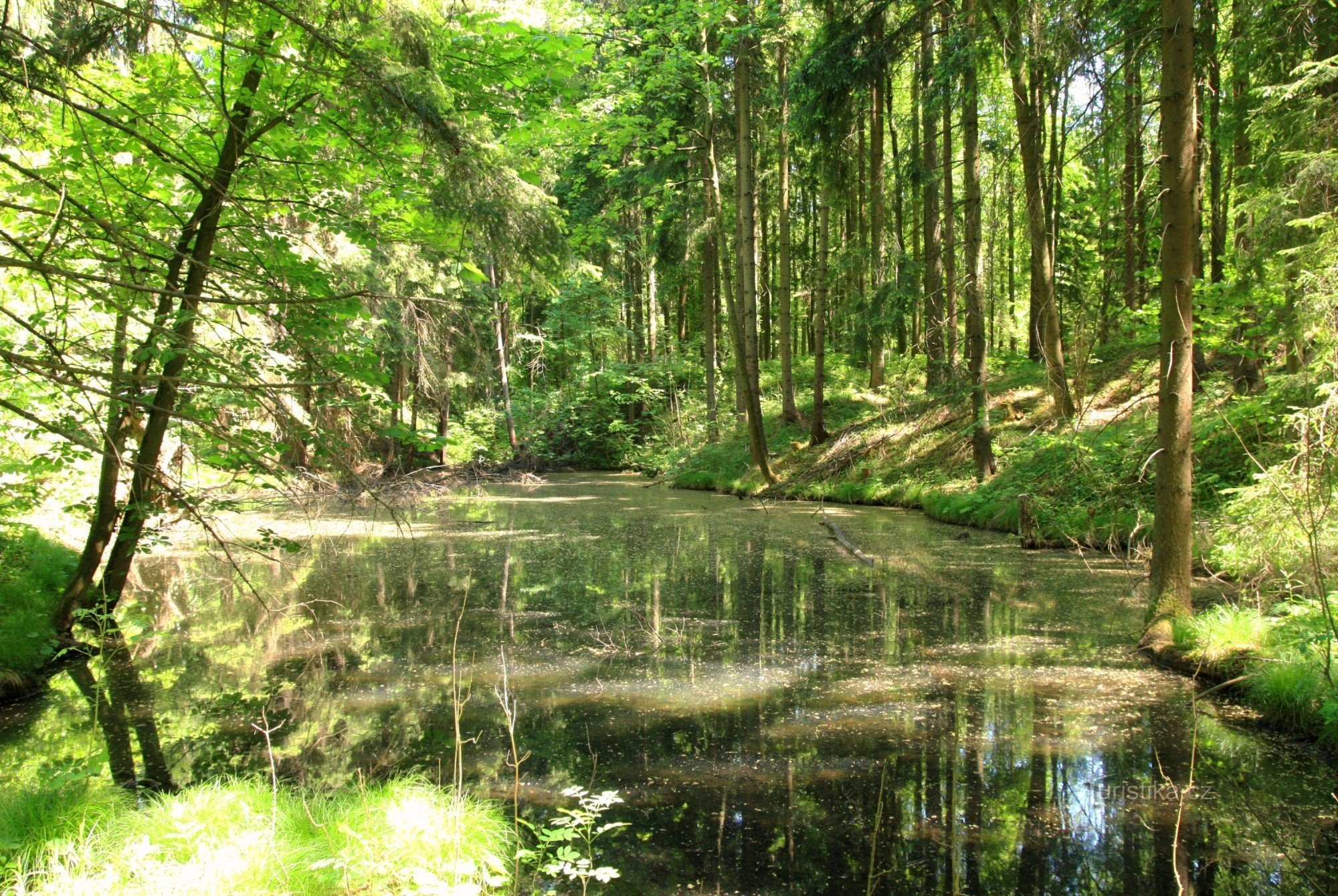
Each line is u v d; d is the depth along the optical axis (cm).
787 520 1390
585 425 2800
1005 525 1159
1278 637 517
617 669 603
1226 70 1052
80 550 903
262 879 281
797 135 1335
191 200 613
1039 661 599
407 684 576
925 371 2030
